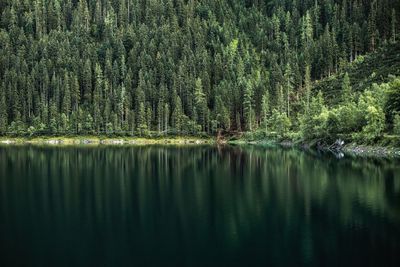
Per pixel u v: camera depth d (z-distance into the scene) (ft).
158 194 208.13
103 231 145.89
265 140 584.81
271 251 123.44
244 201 188.34
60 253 125.08
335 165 298.97
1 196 205.46
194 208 176.65
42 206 183.42
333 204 177.47
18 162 352.69
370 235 134.82
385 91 403.75
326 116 441.68
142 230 146.41
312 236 135.44
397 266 109.60
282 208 172.96
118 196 204.03
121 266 114.21
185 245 130.31
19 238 138.62
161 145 597.11
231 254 122.01
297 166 303.68
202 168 310.45
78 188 226.58
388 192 199.52
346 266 110.42
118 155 423.23
